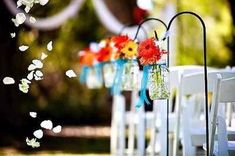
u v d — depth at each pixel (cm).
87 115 1239
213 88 344
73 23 1239
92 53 721
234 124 441
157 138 582
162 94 374
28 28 1029
